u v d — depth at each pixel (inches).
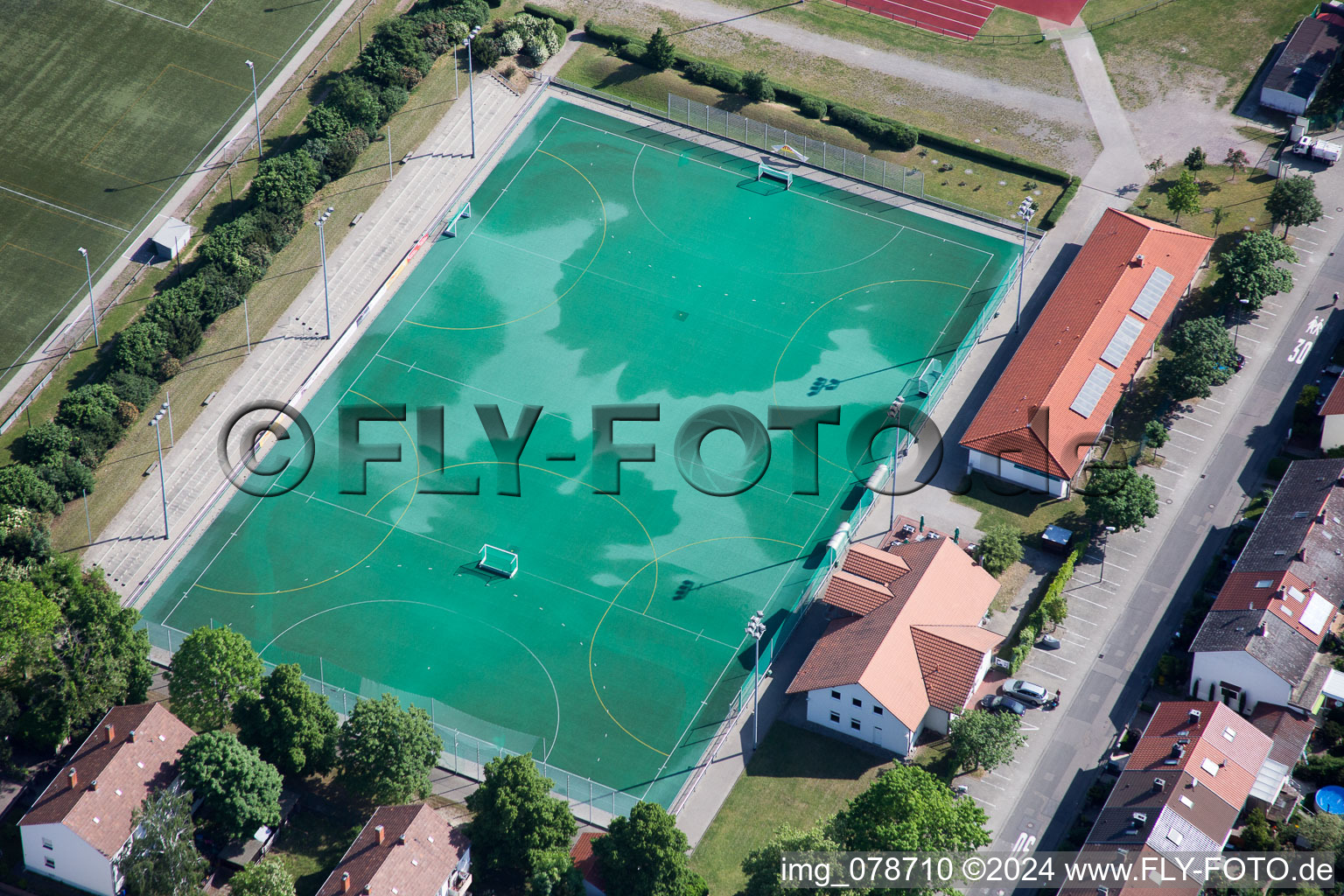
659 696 7219.5
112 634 6993.1
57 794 6451.8
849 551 7431.1
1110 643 7288.4
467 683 7263.8
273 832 6643.7
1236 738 6638.8
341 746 6727.4
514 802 6446.9
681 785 6919.3
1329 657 7032.5
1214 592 7416.3
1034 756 6909.5
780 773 6919.3
